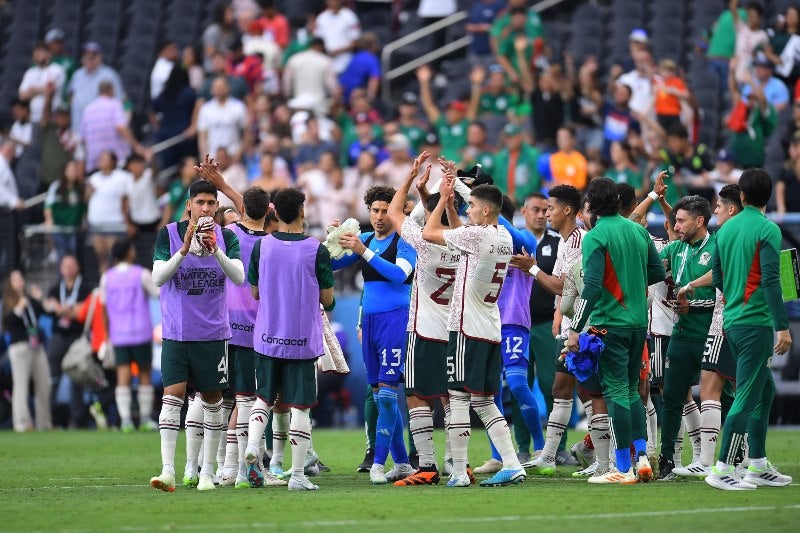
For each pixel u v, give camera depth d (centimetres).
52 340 7006
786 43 7419
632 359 3644
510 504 3148
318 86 8506
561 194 3828
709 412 3762
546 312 4469
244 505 3186
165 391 3619
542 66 7944
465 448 3641
